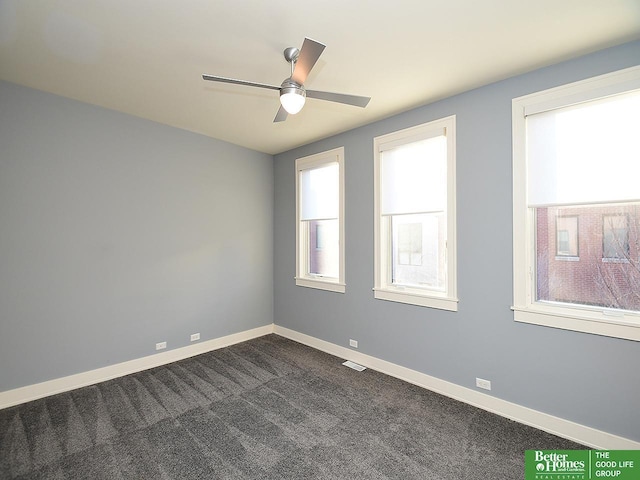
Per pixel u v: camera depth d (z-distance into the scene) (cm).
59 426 228
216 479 180
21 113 257
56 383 275
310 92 192
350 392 280
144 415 243
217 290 394
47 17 173
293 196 428
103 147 300
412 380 297
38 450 203
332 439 215
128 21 177
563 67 214
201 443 211
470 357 260
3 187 251
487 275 250
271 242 459
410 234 309
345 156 358
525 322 231
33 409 250
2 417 238
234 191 411
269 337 440
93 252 296
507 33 185
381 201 323
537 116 226
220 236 397
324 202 389
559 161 217
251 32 187
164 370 327
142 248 328
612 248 204
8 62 221
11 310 255
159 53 209
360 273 343
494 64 219
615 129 198
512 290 238
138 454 200
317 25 180
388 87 253
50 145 271
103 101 286
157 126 337
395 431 223
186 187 363
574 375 211
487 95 248
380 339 325
